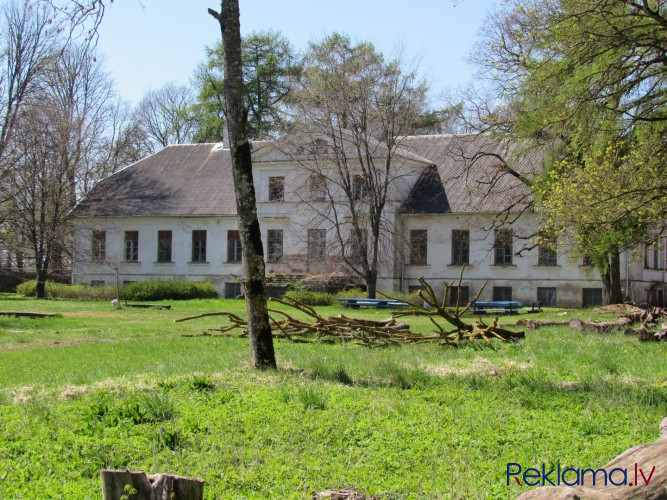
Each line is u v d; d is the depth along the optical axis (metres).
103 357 16.81
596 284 45.34
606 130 20.98
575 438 8.29
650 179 21.80
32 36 46.59
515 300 46.81
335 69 43.62
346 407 9.73
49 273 50.81
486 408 9.80
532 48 21.72
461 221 47.91
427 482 6.72
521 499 4.88
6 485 6.73
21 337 22.61
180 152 60.12
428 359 15.55
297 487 6.66
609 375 12.66
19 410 9.84
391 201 45.75
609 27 19.44
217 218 53.78
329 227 49.66
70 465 7.37
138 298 46.84
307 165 46.56
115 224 55.94
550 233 27.31
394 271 48.19
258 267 13.90
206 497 6.32
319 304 42.88
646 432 8.43
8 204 50.25
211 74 68.88
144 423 8.97
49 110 50.09
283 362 14.61
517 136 24.52
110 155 64.44
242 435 8.31
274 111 61.91
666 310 26.19
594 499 4.63
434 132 58.06
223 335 22.27
